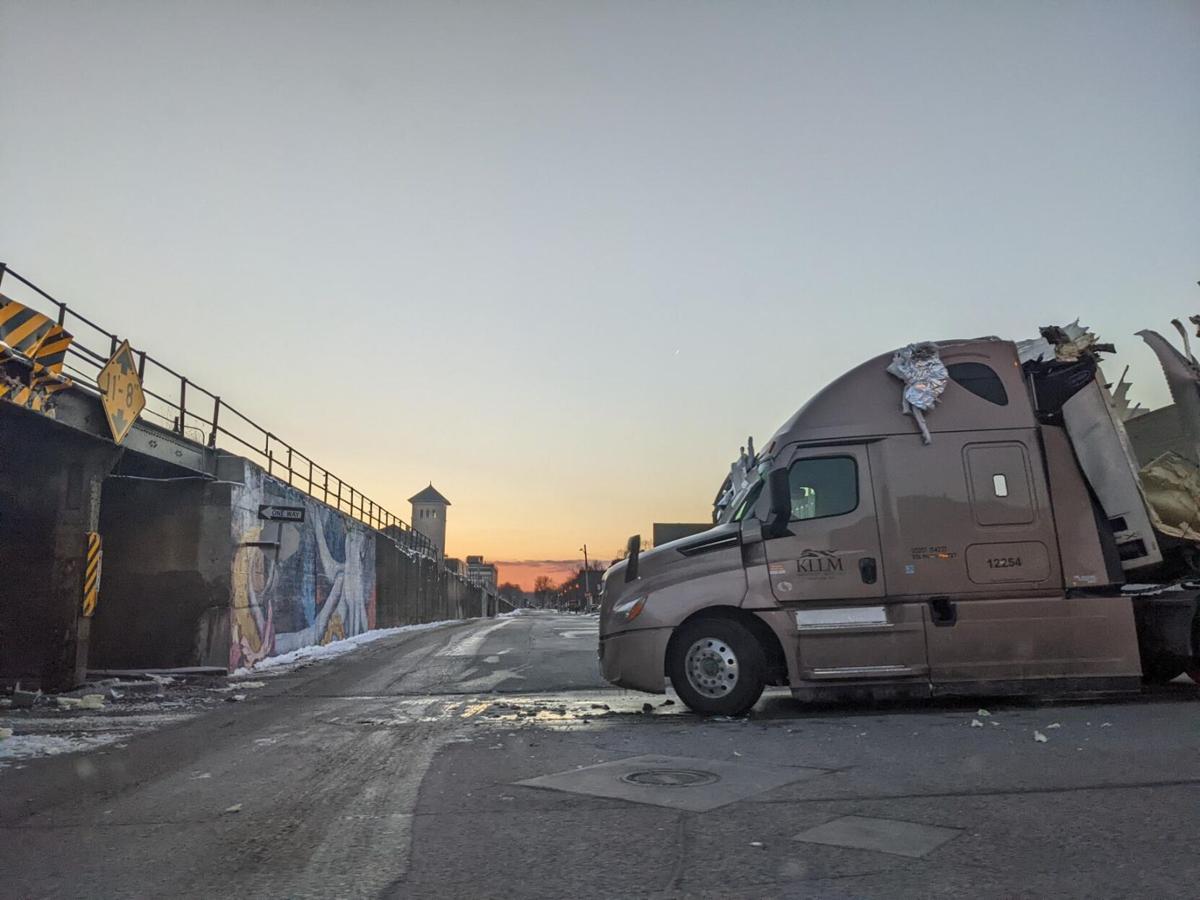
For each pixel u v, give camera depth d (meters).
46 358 11.95
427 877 4.15
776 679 9.54
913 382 9.60
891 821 4.88
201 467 18.55
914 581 9.24
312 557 27.05
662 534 44.22
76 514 13.97
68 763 7.56
